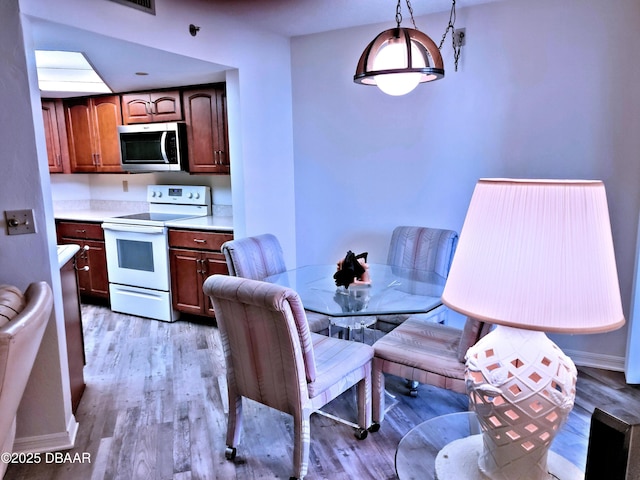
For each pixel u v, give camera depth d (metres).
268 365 1.83
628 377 2.70
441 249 2.92
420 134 3.23
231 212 4.16
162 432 2.26
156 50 2.60
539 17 2.78
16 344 1.25
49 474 1.95
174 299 3.81
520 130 2.93
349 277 2.29
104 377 2.83
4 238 1.93
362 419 2.18
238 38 3.12
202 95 3.67
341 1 2.77
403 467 1.35
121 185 4.70
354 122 3.44
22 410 2.07
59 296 2.11
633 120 2.65
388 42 2.00
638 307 2.62
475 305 1.07
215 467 2.00
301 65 3.55
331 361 2.04
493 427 1.17
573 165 2.83
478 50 2.96
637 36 2.57
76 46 2.50
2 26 1.83
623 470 0.90
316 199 3.68
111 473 1.96
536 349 1.13
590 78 2.71
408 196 3.34
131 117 4.01
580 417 2.31
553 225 1.00
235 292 1.73
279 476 1.94
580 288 0.99
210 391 2.66
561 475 1.25
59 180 4.69
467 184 3.14
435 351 2.13
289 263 3.79
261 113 3.38
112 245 3.98
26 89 1.89
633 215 2.72
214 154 3.72
